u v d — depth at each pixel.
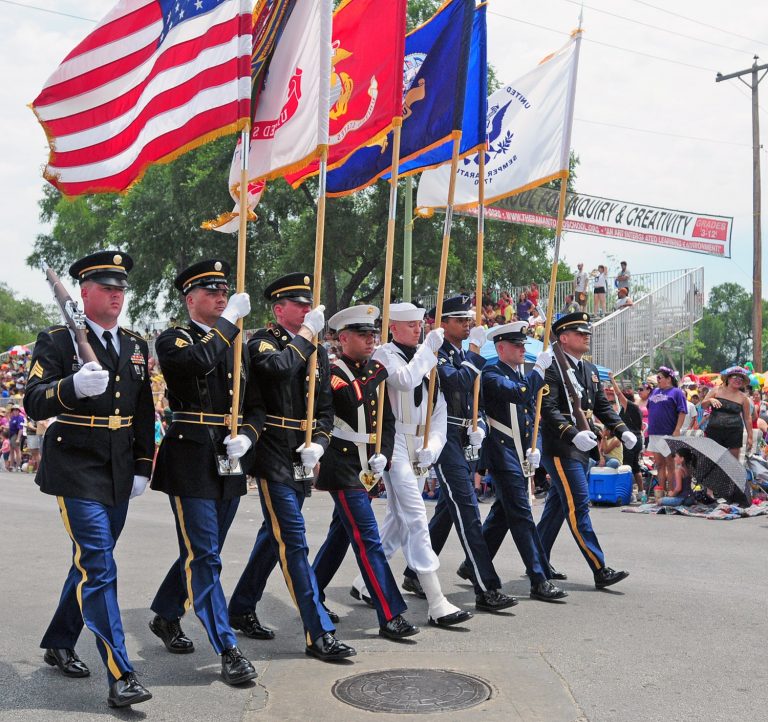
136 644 5.29
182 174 31.03
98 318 4.54
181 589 5.10
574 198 21.89
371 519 5.44
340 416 5.47
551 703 4.19
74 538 4.34
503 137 7.67
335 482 5.42
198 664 4.88
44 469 4.41
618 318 20.39
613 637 5.36
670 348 21.95
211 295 4.88
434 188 8.06
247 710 4.13
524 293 23.80
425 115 6.68
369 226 30.03
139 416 4.66
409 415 5.85
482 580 6.07
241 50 5.13
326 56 5.45
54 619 4.66
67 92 5.69
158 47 5.66
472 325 6.67
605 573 6.69
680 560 7.90
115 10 5.71
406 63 6.88
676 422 11.96
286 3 5.97
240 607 5.44
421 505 5.77
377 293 33.38
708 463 11.10
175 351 4.62
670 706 4.16
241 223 4.95
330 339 17.33
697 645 5.18
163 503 13.20
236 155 6.31
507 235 30.23
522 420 6.54
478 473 13.48
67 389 4.15
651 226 22.44
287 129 5.80
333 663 4.84
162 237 32.06
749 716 4.03
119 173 5.72
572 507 6.75
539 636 5.39
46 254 52.25
